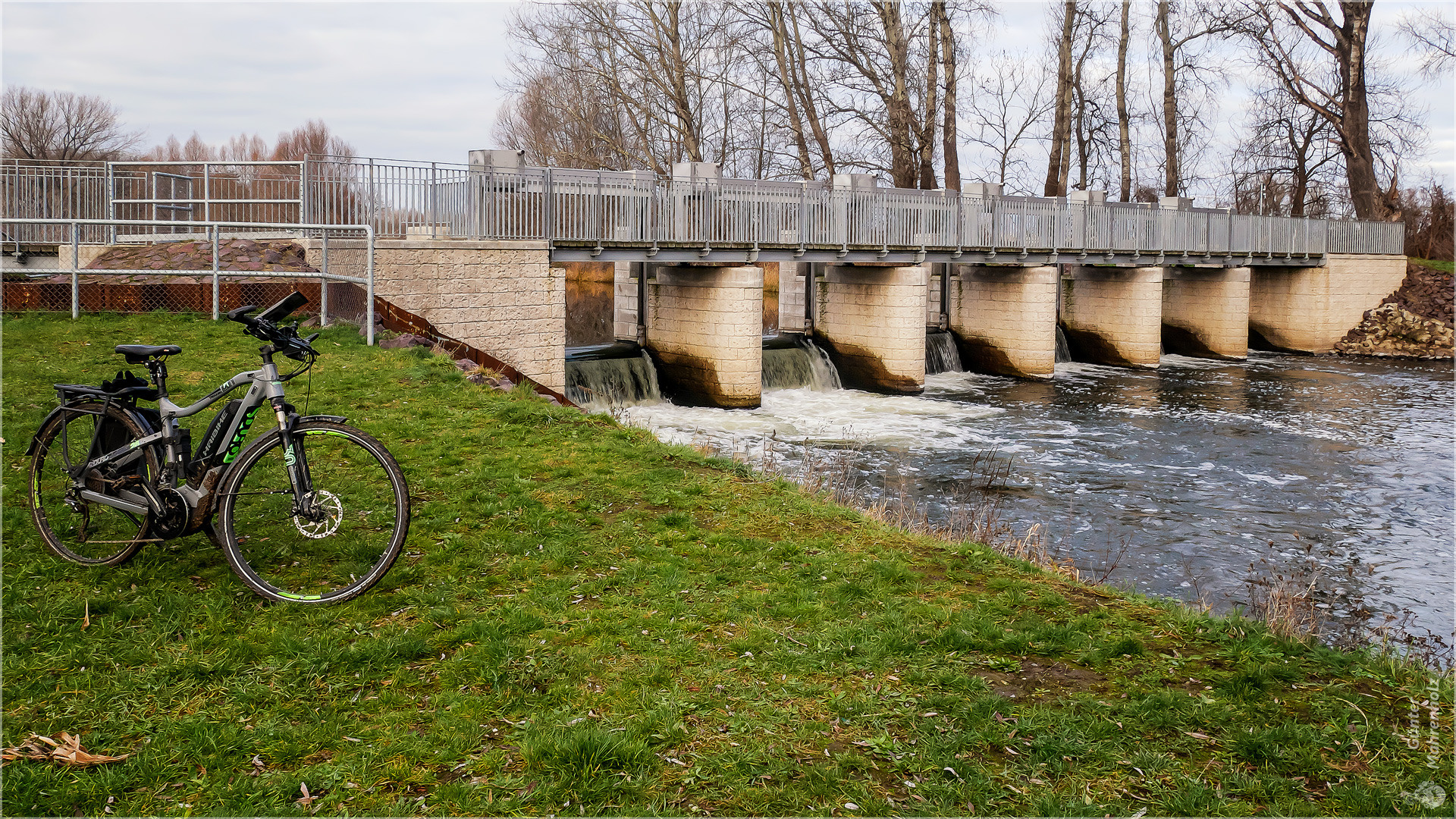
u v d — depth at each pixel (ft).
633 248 75.66
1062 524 50.34
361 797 12.56
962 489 57.36
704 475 30.58
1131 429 78.28
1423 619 37.11
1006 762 14.05
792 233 87.97
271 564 20.17
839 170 135.85
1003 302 111.86
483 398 40.16
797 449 68.03
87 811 12.07
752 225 84.69
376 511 20.66
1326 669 18.12
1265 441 73.82
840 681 16.43
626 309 95.14
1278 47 151.43
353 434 18.85
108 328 47.91
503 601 19.25
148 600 17.94
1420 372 117.80
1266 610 31.42
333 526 19.60
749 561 22.75
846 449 68.33
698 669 16.63
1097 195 117.50
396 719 14.49
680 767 13.52
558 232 71.00
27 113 211.41
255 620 17.62
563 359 69.87
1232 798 13.37
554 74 153.69
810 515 27.14
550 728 14.29
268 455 21.08
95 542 19.42
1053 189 139.33
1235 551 46.14
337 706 14.79
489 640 17.11
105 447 19.74
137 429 19.38
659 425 75.87
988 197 103.19
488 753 13.65
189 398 36.55
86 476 19.65
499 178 67.97
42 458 20.20
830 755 13.99
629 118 146.10
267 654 16.34
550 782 12.94
